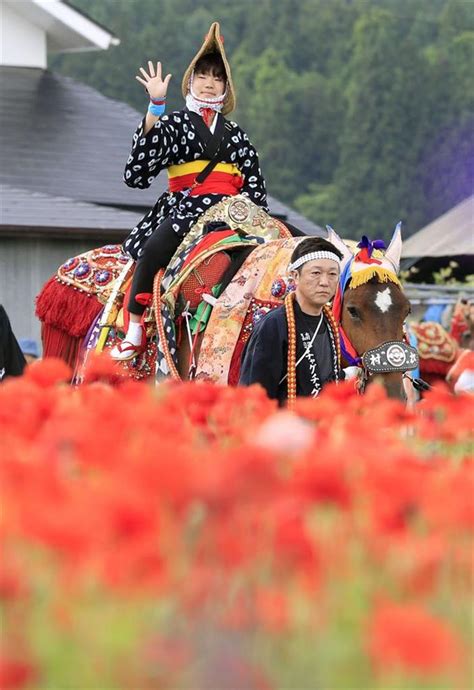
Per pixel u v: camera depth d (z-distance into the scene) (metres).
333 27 174.62
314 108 148.50
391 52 133.50
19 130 47.53
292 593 5.83
